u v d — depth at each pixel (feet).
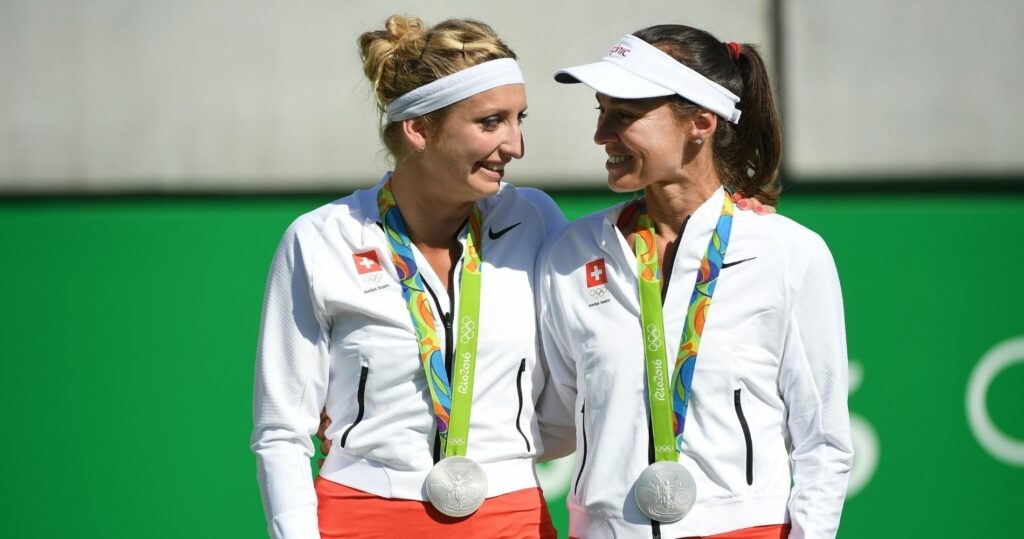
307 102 61.11
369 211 32.89
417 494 31.65
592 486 30.94
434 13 60.64
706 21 60.70
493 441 32.14
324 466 33.24
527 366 32.73
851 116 61.52
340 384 32.65
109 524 56.18
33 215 57.52
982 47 61.82
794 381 30.81
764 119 32.42
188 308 57.21
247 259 57.67
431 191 32.01
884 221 57.31
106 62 61.41
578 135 60.23
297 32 61.16
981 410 56.44
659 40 31.19
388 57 31.83
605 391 31.04
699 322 30.50
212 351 56.95
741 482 30.22
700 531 29.96
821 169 61.46
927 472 55.93
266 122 61.05
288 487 32.22
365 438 31.99
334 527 32.32
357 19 60.95
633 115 30.40
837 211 57.31
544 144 60.23
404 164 32.27
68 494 56.39
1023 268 57.00
